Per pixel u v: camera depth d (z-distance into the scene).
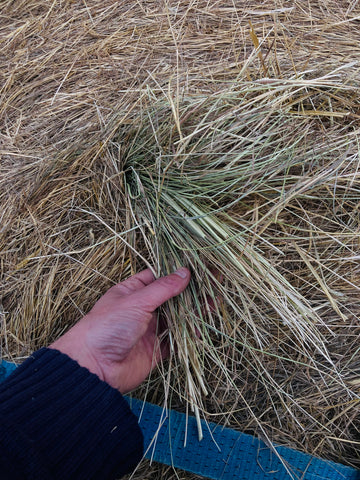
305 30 1.19
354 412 1.07
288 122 0.97
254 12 1.19
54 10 1.28
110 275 1.06
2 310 1.13
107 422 0.76
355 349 1.06
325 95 1.03
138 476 1.10
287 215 1.02
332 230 1.03
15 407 0.71
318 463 1.05
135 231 1.03
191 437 1.06
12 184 1.18
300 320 0.91
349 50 1.16
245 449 1.06
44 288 1.10
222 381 1.05
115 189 1.06
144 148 1.03
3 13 1.30
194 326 0.97
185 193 0.96
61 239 1.11
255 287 0.91
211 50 1.20
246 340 1.04
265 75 1.00
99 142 1.09
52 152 1.16
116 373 0.86
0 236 1.15
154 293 0.85
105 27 1.25
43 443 0.70
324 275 1.03
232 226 0.95
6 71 1.27
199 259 0.90
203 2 1.24
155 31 1.23
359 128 0.97
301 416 1.07
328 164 0.90
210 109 0.92
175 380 1.07
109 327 0.84
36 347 1.10
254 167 0.91
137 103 1.11
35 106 1.24
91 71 1.23
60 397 0.75
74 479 0.72
